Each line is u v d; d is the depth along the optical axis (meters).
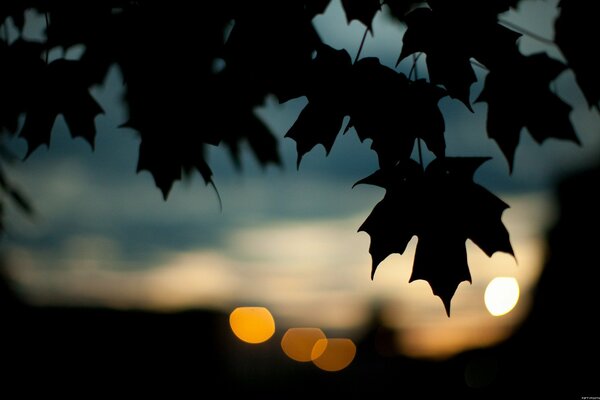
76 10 1.33
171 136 1.34
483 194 1.25
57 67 1.34
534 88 1.28
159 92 1.34
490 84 1.28
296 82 1.29
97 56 1.34
